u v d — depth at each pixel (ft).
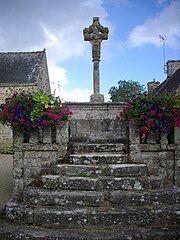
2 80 76.33
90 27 25.04
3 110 16.42
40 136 17.39
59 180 14.80
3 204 17.80
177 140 16.92
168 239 12.16
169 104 16.31
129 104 17.03
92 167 15.56
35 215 13.24
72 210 13.23
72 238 12.00
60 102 17.48
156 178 15.11
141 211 13.08
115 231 12.60
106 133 21.24
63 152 17.17
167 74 75.15
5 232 12.53
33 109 16.37
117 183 14.58
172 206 13.73
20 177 16.87
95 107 22.75
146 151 16.89
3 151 68.74
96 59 24.84
